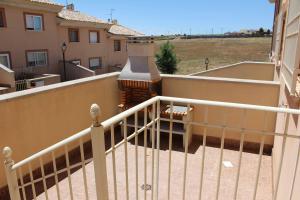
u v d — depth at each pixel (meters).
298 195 1.88
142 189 3.76
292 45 2.71
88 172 4.29
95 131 1.75
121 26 26.11
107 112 5.66
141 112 5.76
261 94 4.80
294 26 2.67
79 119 4.88
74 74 17.19
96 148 1.80
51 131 4.29
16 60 14.60
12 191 2.50
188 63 34.03
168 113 5.22
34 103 3.93
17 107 3.67
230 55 38.47
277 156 3.64
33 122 3.95
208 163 4.54
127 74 5.60
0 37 13.62
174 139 5.52
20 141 3.77
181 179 4.02
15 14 14.17
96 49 20.72
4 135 3.53
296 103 2.50
